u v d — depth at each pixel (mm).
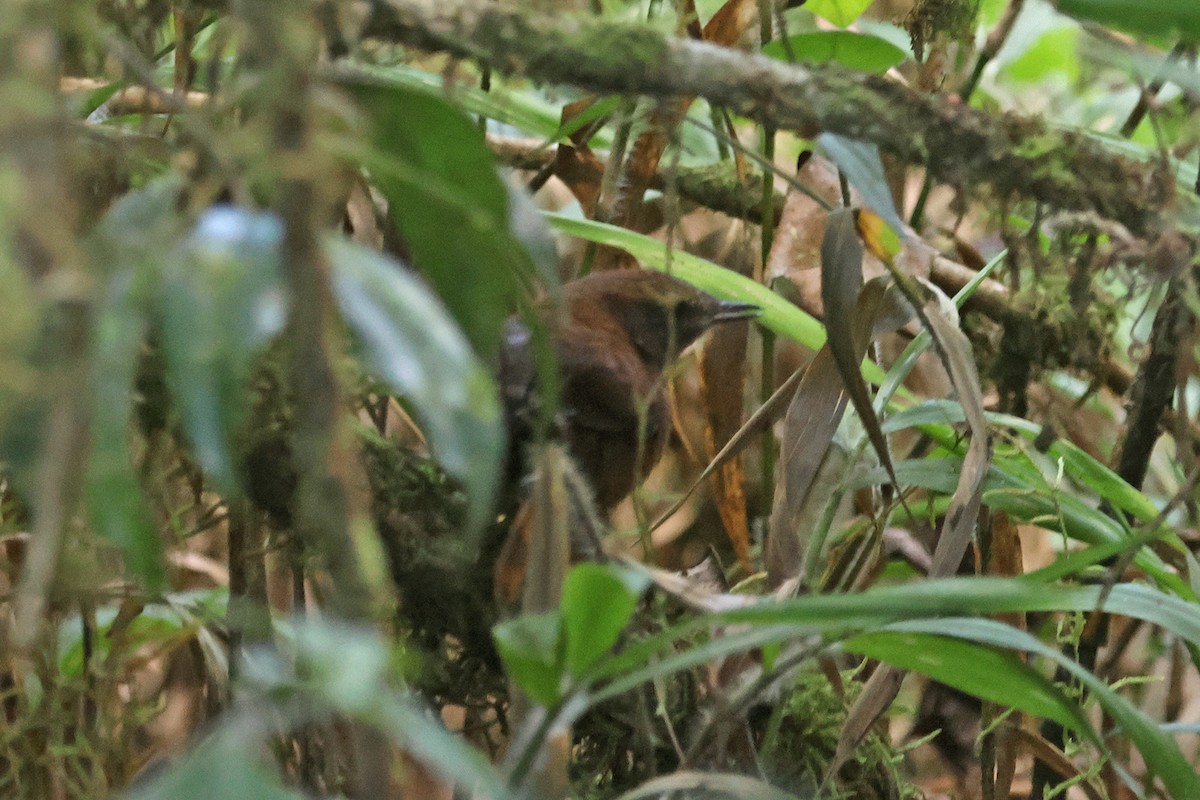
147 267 2260
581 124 5355
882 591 3035
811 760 5359
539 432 3293
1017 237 4219
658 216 7094
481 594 4938
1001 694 3758
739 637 3238
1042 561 8016
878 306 4879
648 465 6277
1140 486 5613
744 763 4730
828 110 3596
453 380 2371
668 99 3791
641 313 6320
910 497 7129
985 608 3033
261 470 4172
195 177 2951
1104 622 5758
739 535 5957
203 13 4016
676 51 3488
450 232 3109
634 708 4844
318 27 2854
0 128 2129
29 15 2150
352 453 2588
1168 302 4996
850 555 5918
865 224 4707
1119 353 6883
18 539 4691
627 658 2908
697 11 5691
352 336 3127
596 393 5645
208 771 2270
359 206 5375
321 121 2498
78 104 4160
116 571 4719
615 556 4223
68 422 2246
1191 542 6117
